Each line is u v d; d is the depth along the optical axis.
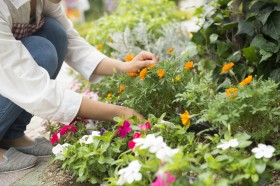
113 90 2.46
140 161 1.55
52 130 2.28
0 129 2.08
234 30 2.57
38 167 2.12
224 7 2.63
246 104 1.76
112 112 1.99
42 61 2.07
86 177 1.79
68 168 1.92
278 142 1.82
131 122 1.96
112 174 1.77
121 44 3.28
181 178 1.36
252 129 1.85
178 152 1.43
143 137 1.67
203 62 2.69
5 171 2.07
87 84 3.05
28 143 2.28
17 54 1.89
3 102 2.02
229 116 1.68
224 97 1.78
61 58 2.38
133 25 3.68
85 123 2.23
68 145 1.92
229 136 1.60
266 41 2.30
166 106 2.19
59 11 2.39
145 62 2.15
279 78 2.28
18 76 1.88
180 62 2.29
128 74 2.20
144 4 4.24
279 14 2.29
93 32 3.98
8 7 1.99
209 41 2.70
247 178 1.47
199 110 2.03
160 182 1.29
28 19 2.14
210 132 2.07
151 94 2.15
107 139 1.82
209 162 1.51
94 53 2.43
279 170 1.76
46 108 1.91
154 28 3.62
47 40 2.15
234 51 2.61
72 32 2.47
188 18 5.58
